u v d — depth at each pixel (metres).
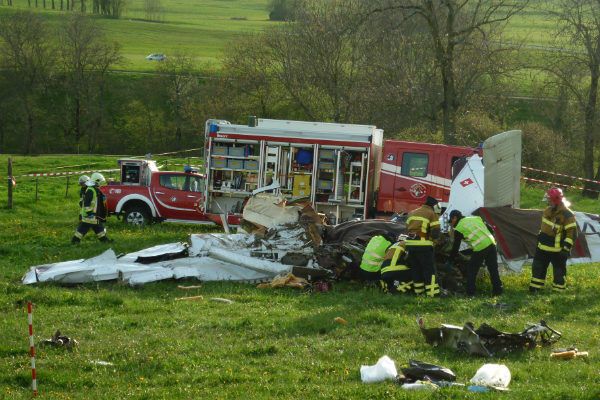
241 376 9.59
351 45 43.22
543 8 43.25
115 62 78.25
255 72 57.19
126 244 20.72
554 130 47.97
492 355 10.39
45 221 26.80
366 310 13.19
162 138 73.38
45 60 74.94
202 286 15.55
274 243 16.34
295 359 10.37
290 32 49.75
